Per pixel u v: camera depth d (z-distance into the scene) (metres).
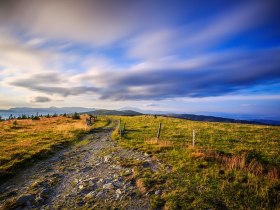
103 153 19.41
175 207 8.99
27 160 16.84
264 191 10.20
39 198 10.28
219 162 14.74
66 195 10.76
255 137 26.09
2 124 43.88
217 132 30.34
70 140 26.39
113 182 11.87
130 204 9.55
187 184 11.21
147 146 20.53
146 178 11.95
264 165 14.80
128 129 35.75
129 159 16.44
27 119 60.34
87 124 44.91
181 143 21.67
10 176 13.59
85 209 9.32
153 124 43.62
